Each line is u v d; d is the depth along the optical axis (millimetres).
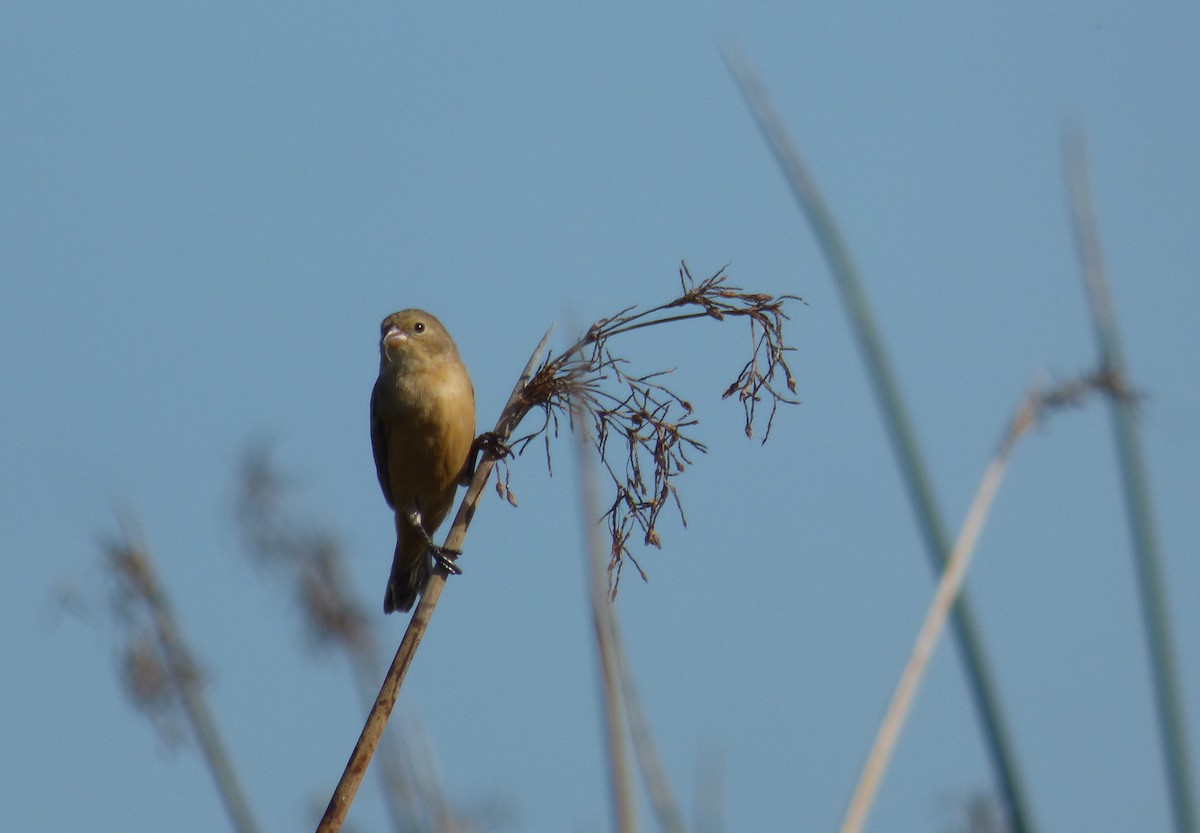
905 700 9164
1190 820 8328
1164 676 8633
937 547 9102
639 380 9305
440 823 10172
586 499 9156
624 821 8297
